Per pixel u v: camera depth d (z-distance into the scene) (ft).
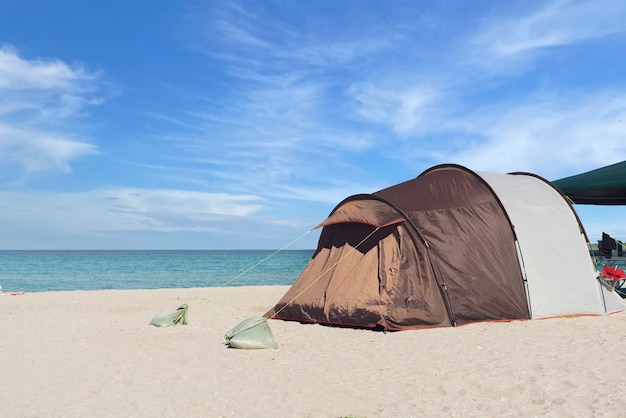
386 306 15.64
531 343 12.90
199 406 8.91
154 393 9.66
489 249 16.75
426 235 16.63
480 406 8.36
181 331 16.42
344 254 17.84
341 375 10.61
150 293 30.76
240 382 10.28
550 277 17.25
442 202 17.56
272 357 12.49
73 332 16.42
